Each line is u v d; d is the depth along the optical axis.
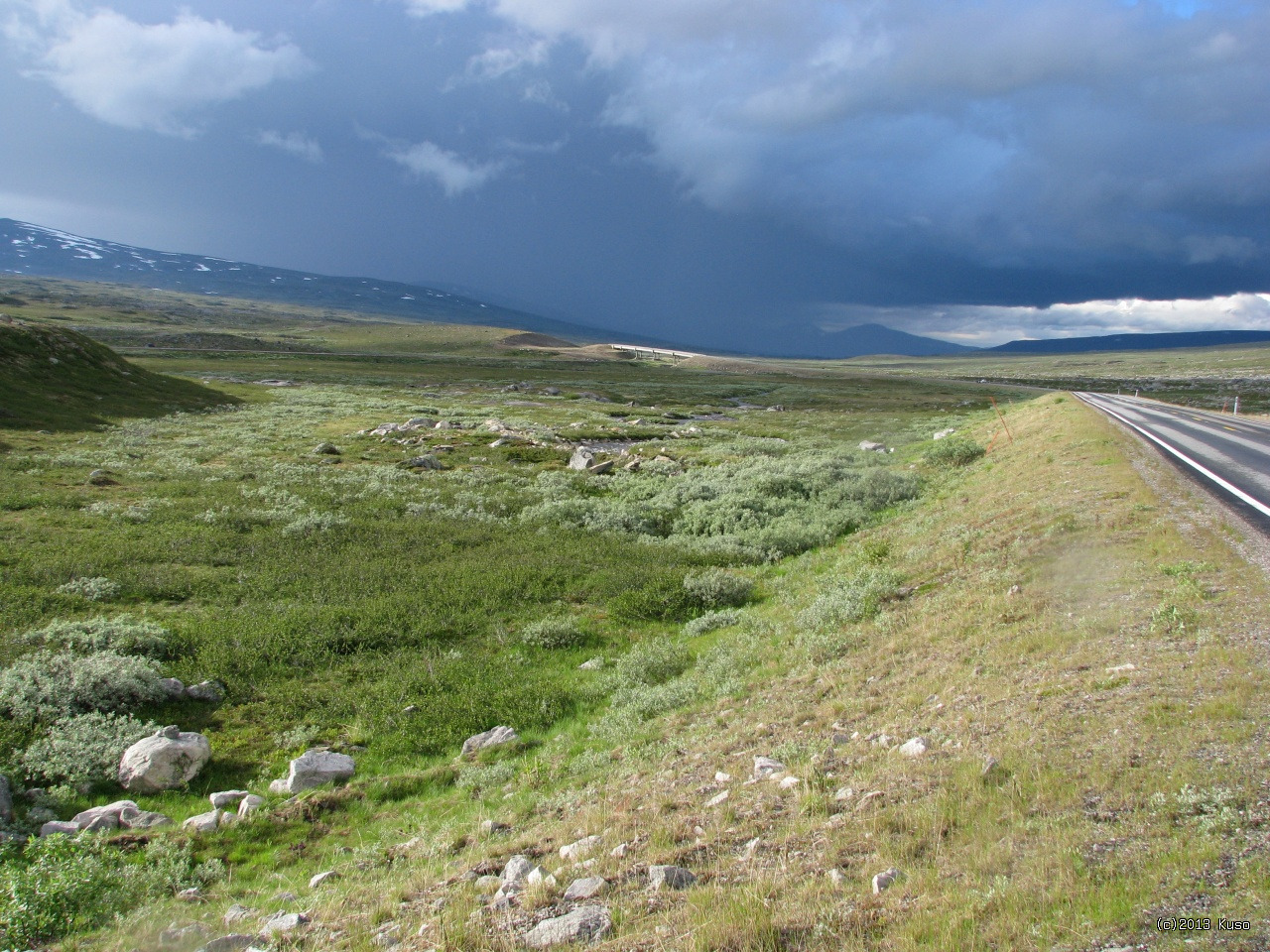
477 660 14.91
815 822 6.52
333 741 11.62
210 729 11.85
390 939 5.91
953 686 9.16
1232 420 40.44
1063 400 50.06
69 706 11.33
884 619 13.00
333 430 50.88
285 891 7.53
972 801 6.09
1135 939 4.15
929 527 20.44
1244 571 10.37
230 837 8.69
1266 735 6.01
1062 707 7.46
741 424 64.81
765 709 10.45
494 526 27.00
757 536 24.66
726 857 6.33
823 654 12.25
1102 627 9.50
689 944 4.89
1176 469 19.73
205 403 60.47
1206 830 5.01
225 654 14.30
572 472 38.78
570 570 21.19
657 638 16.20
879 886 5.30
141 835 8.48
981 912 4.70
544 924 5.58
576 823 7.77
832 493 29.69
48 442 37.03
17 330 53.88
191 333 166.38
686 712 11.23
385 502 29.19
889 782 6.93
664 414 73.81
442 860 7.69
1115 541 13.33
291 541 22.84
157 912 6.86
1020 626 10.45
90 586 17.45
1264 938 3.90
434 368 130.50
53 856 7.36
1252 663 7.33
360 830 9.04
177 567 19.69
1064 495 17.84
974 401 90.88
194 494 28.69
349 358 141.62
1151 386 119.38
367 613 16.98
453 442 46.38
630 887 6.04
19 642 13.88
